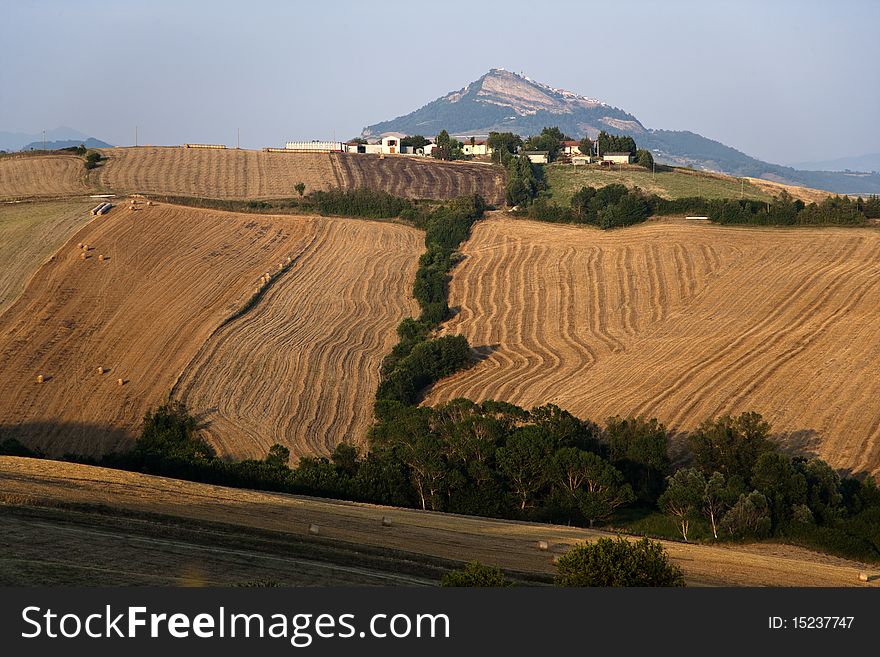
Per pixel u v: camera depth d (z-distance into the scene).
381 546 39.53
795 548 54.16
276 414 81.69
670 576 30.75
